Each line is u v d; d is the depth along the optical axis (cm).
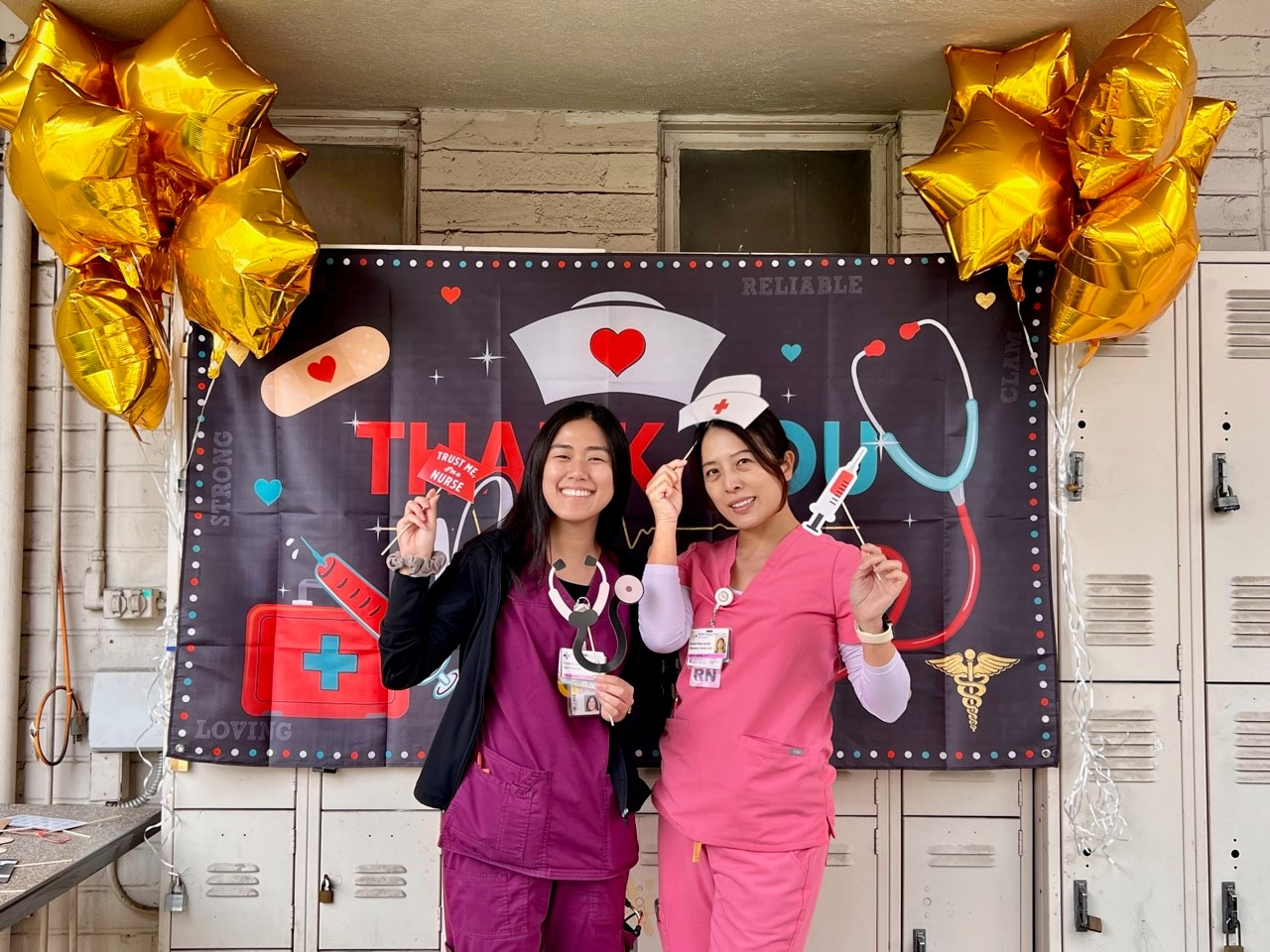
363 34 216
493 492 220
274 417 218
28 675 258
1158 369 222
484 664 173
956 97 215
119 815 228
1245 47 273
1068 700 220
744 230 278
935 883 223
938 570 220
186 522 217
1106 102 182
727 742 177
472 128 263
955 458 221
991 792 224
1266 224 273
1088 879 217
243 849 218
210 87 181
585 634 176
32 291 260
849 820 223
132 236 185
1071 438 221
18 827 216
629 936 199
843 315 223
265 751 215
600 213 265
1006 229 194
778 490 183
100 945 254
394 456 220
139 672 252
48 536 259
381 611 218
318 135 269
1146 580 221
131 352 197
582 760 175
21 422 254
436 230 262
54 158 174
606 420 185
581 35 218
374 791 219
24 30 259
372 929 219
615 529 192
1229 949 216
